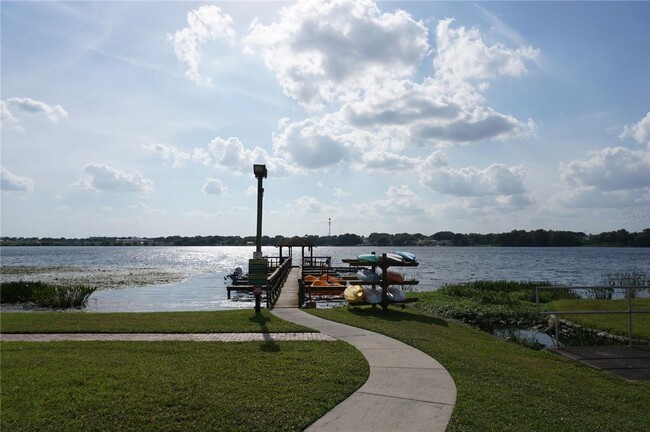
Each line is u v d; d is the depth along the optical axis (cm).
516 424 552
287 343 973
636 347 1024
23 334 1091
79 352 881
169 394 620
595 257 11444
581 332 1430
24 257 10606
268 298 1722
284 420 548
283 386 664
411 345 971
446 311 1850
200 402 593
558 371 811
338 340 1014
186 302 2522
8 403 589
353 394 650
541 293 2411
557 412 596
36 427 522
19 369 746
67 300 2302
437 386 689
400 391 665
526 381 728
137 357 836
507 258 10681
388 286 1694
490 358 883
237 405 587
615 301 1955
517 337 1407
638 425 564
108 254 13900
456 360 844
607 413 605
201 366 768
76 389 639
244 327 1160
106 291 3159
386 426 541
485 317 1794
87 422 536
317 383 682
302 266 3180
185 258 10738
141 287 3469
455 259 10038
